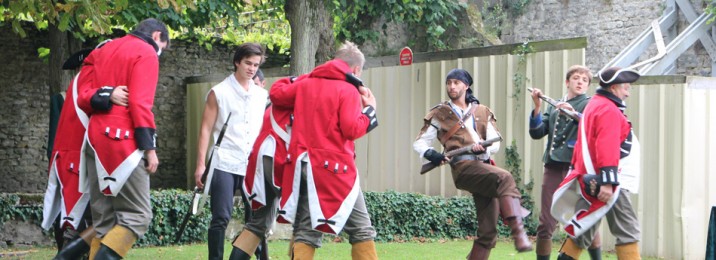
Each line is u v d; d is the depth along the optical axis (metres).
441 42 27.64
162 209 19.27
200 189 13.62
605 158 11.92
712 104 19.06
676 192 18.78
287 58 31.72
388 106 24.45
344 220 11.05
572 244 12.63
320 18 23.06
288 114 11.78
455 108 13.15
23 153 29.00
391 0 27.06
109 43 10.98
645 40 26.95
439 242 20.86
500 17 35.78
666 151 18.95
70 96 11.13
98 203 10.91
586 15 33.94
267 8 31.16
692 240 18.78
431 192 23.33
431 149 13.08
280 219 11.22
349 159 11.20
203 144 13.62
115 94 10.55
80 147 11.00
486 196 12.94
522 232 12.30
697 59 30.53
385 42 28.39
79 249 11.07
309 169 11.08
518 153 21.77
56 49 24.47
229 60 31.72
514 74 21.80
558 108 13.60
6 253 17.38
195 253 17.72
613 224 12.36
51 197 11.31
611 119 12.03
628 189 12.33
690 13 30.62
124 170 10.50
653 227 19.19
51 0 16.06
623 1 33.03
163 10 24.98
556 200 12.48
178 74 31.00
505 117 21.98
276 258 16.89
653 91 19.16
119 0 15.79
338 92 11.17
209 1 25.95
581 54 20.44
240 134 13.57
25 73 28.92
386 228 21.11
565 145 13.90
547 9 34.84
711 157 19.08
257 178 11.84
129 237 10.62
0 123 28.66
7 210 18.70
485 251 13.05
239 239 12.11
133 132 10.65
